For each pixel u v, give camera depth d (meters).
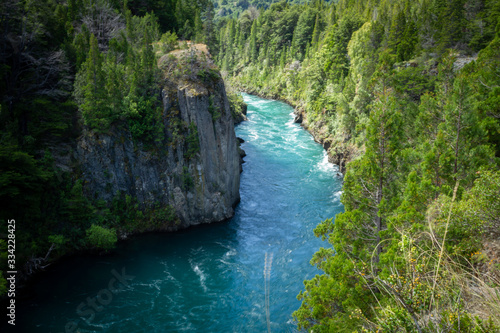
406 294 8.03
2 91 38.56
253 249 40.81
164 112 45.31
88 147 41.25
